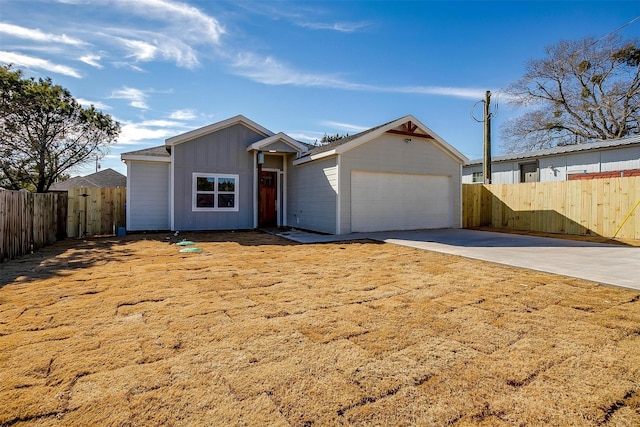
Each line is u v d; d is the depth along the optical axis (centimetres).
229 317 308
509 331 279
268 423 166
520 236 943
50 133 1366
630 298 366
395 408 178
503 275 475
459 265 547
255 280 448
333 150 974
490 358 232
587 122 2198
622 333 274
